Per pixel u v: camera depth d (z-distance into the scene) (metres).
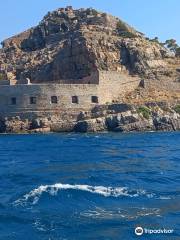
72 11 161.12
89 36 137.12
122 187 38.28
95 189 37.00
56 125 116.62
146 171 47.59
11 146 80.69
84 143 83.50
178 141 87.50
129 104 116.69
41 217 30.09
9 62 151.62
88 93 120.31
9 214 30.56
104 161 56.53
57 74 135.62
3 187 39.50
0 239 26.11
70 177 43.06
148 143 83.06
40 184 39.62
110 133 109.62
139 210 31.64
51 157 61.91
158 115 116.88
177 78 138.50
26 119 117.94
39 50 151.50
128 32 150.75
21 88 118.38
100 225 28.52
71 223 28.91
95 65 132.12
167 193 36.62
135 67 138.00
